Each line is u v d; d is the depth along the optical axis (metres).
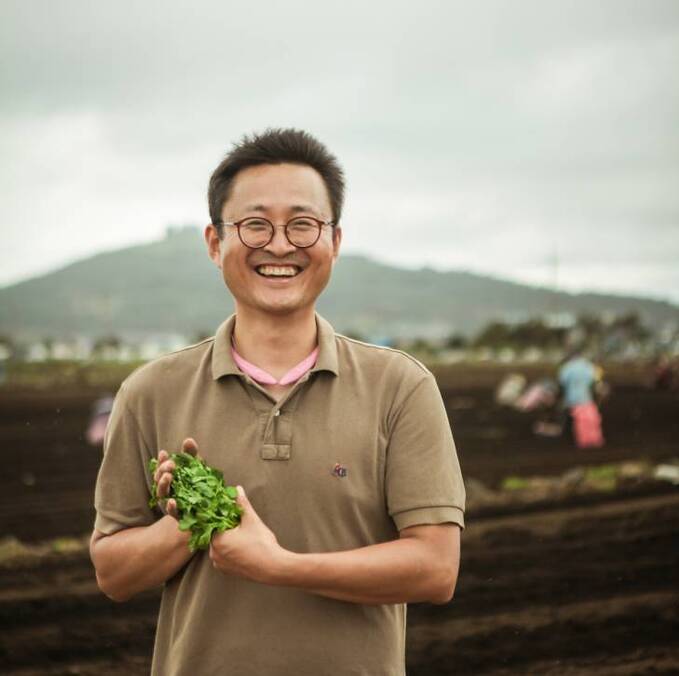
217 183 2.72
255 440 2.57
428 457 2.63
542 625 6.75
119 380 45.81
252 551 2.38
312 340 2.72
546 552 8.73
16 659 6.14
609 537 9.27
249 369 2.67
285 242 2.62
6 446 18.14
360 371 2.67
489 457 15.77
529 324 110.12
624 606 7.14
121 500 2.71
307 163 2.69
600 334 118.12
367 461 2.59
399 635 2.69
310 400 2.61
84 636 6.60
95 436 19.00
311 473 2.54
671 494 11.52
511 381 29.36
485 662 6.10
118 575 2.64
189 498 2.40
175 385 2.71
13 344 94.69
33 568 8.40
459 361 71.75
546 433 19.39
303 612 2.52
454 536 2.63
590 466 14.53
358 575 2.44
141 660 6.18
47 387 40.31
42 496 12.48
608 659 6.10
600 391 17.92
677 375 36.91
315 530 2.54
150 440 2.70
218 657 2.51
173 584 2.70
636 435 19.06
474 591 7.58
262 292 2.64
